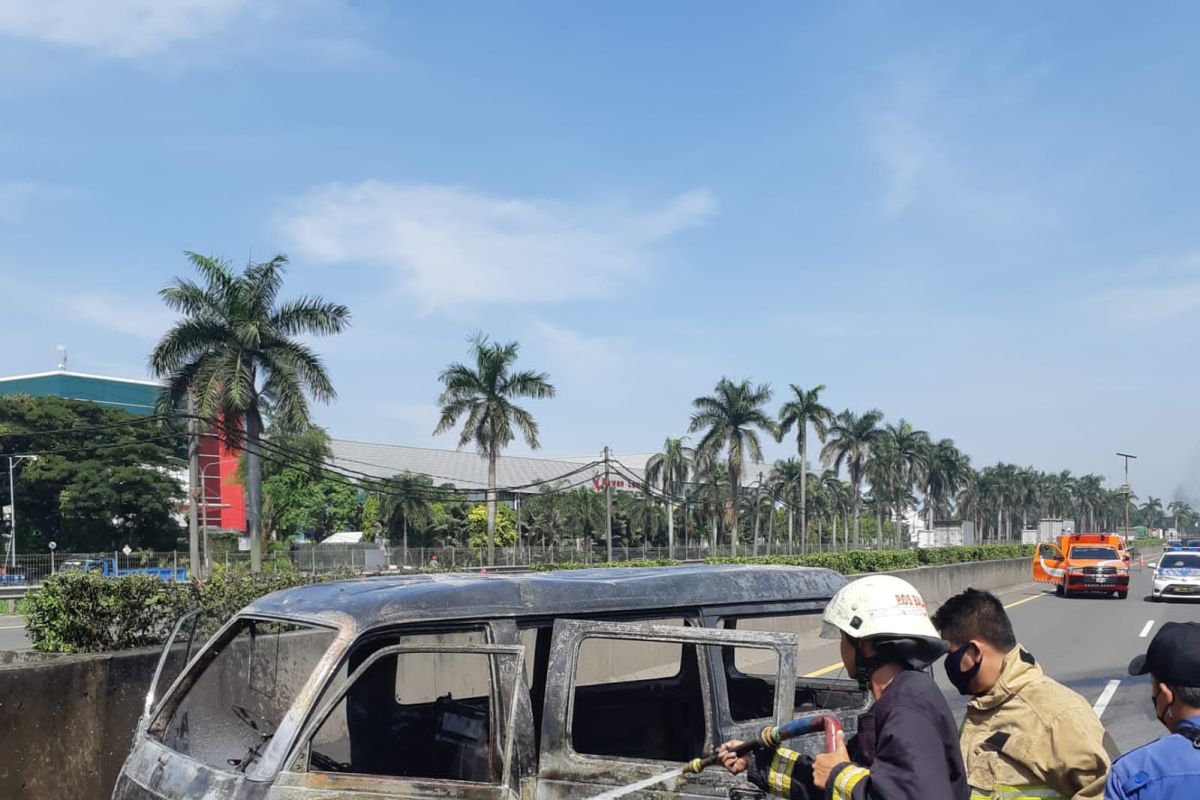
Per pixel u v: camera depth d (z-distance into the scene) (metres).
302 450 60.22
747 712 4.79
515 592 4.27
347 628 3.93
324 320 40.41
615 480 104.06
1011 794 3.35
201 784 3.80
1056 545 38.00
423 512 79.56
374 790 3.70
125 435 71.25
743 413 65.31
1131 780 2.66
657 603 4.59
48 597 7.82
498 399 53.22
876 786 2.61
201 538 61.56
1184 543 66.75
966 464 104.50
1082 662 16.16
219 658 4.40
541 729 3.97
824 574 5.38
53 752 6.28
